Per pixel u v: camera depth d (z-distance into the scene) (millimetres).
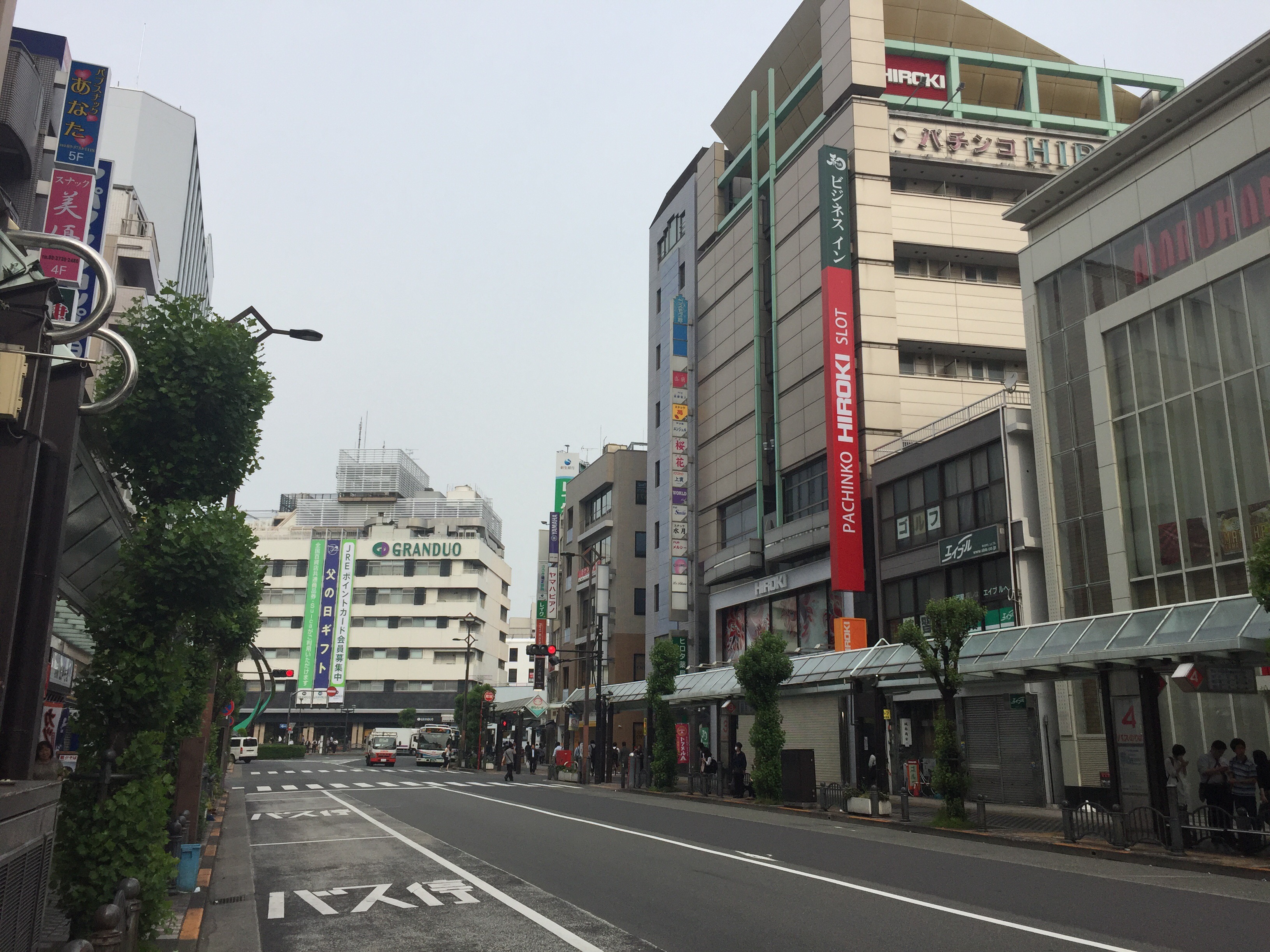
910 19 44812
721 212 52156
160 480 10172
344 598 102000
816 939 9062
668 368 55594
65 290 20234
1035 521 27688
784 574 40375
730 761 34938
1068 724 24781
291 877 13820
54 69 21281
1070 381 26234
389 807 26406
